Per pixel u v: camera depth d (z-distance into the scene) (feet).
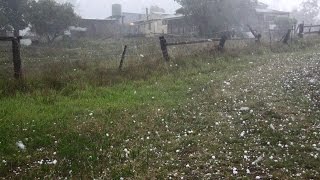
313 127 28.17
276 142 25.45
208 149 24.64
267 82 45.39
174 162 22.74
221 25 135.03
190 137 27.12
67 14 165.17
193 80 47.96
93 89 43.88
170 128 29.58
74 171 21.56
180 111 34.50
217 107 35.50
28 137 27.61
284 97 37.68
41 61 77.30
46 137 27.35
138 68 53.21
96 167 22.13
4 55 91.66
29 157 23.84
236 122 30.53
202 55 63.26
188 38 124.36
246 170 21.06
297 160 22.07
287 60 62.69
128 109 35.35
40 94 40.91
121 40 143.74
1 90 40.40
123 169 21.65
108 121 31.45
